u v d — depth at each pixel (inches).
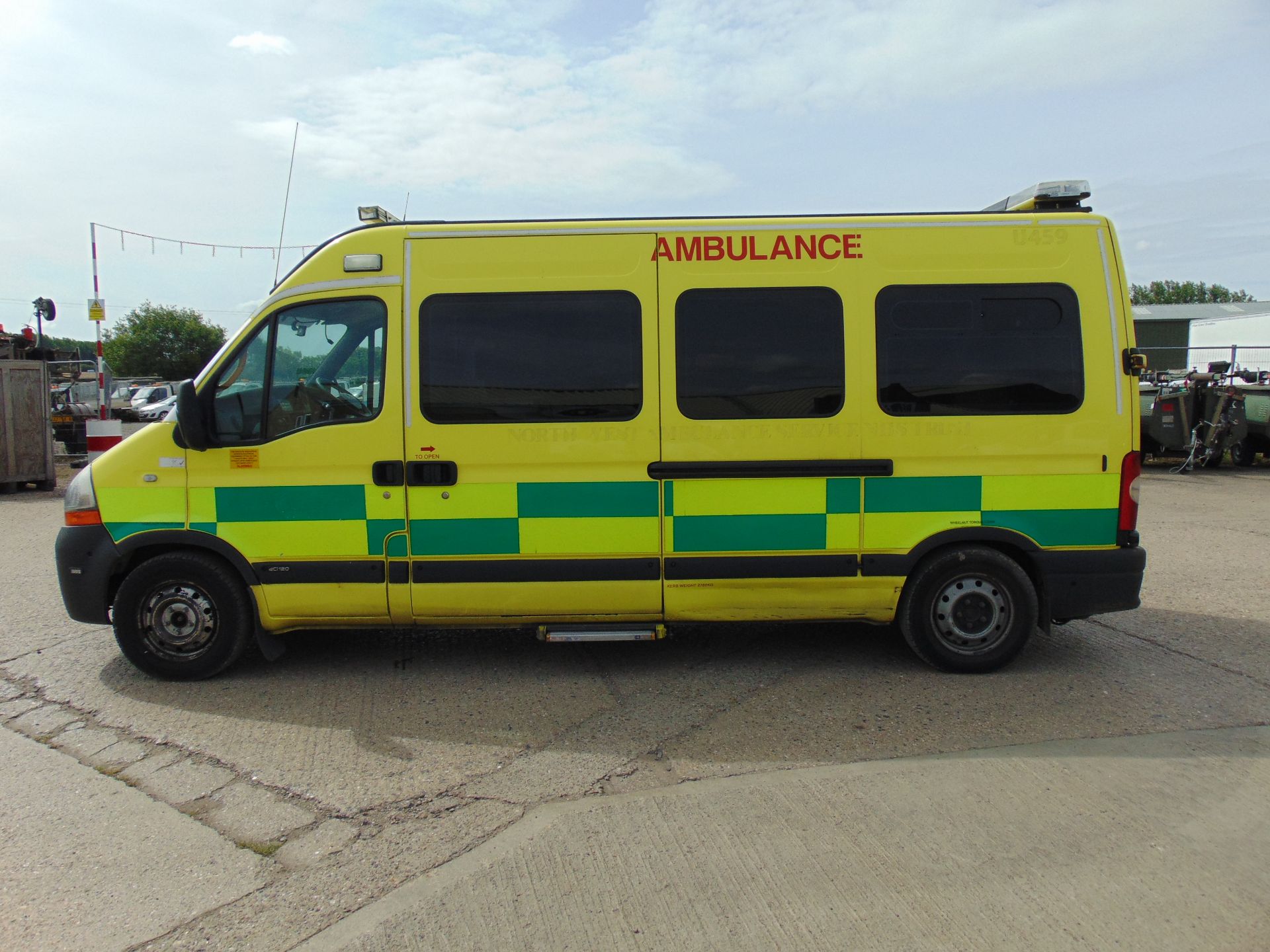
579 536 196.4
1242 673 201.8
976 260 195.3
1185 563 311.7
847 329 194.2
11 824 140.3
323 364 195.9
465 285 194.4
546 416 194.5
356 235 197.2
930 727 173.2
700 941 109.1
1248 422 576.1
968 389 195.6
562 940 109.8
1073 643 225.0
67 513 201.8
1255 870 122.5
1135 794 144.3
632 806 142.8
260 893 121.1
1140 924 111.4
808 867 124.6
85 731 176.1
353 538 196.4
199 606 200.4
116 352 2468.0
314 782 153.5
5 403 534.0
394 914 115.6
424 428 193.9
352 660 217.5
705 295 194.5
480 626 203.3
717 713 181.8
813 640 229.6
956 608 200.8
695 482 195.6
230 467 195.8
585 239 194.7
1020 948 107.3
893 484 196.4
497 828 137.0
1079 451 196.1
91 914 116.9
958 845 129.6
